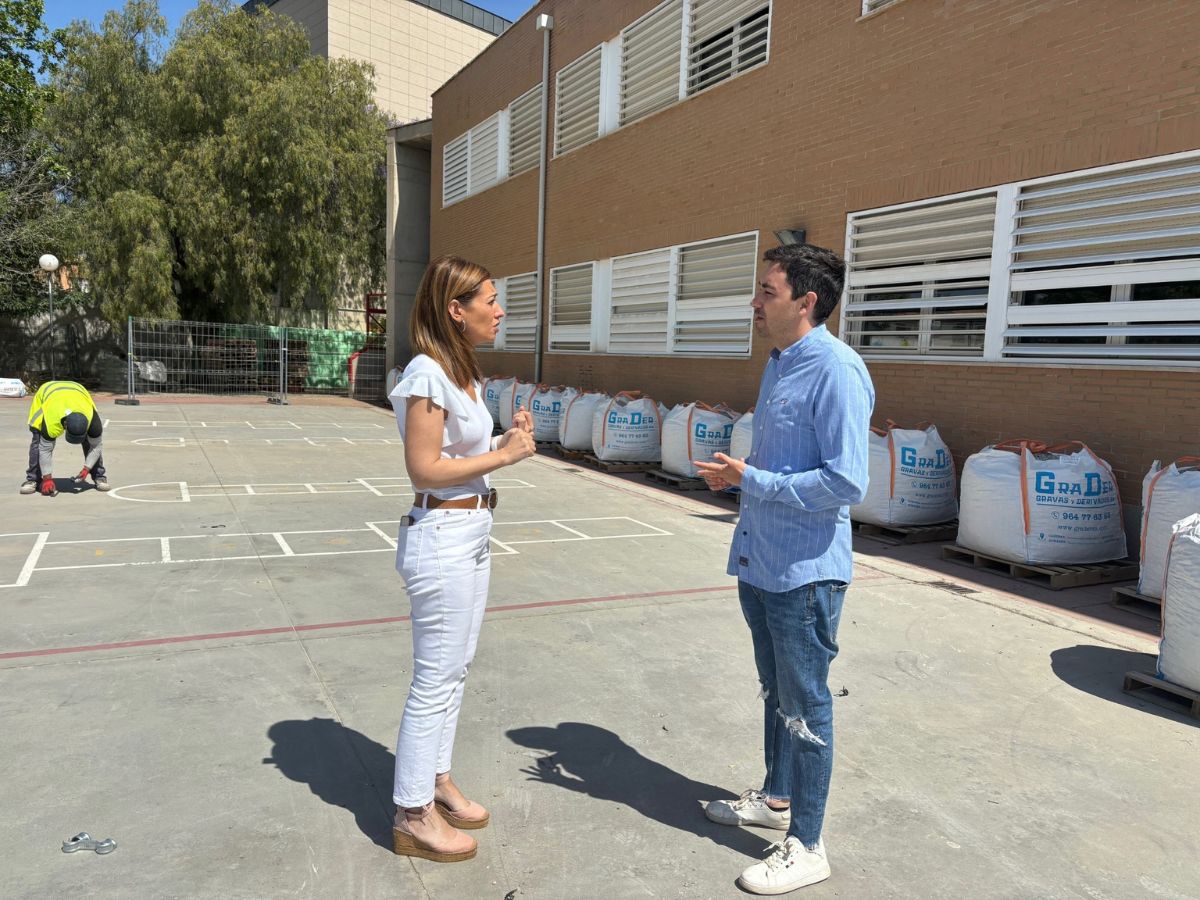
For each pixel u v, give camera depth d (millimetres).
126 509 7395
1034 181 7023
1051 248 6922
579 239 14688
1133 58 6262
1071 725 3551
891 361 8477
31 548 5918
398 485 9188
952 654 4375
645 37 12727
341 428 15164
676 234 11945
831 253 2367
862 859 2547
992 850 2611
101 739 3117
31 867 2330
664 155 12203
